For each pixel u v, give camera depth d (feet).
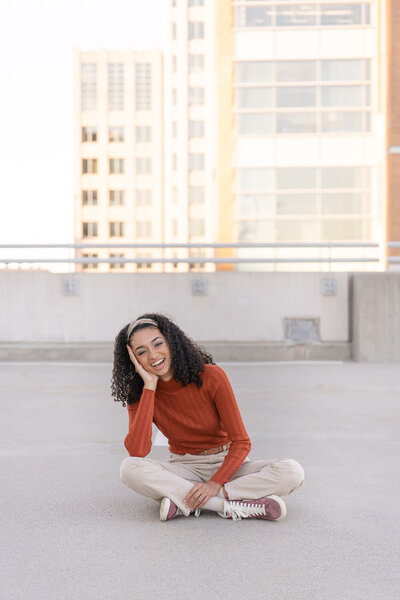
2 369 32.73
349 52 109.19
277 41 109.19
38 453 17.15
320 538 10.94
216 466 12.36
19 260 36.22
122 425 20.49
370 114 107.76
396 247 38.70
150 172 388.78
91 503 13.00
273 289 35.91
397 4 46.42
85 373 31.40
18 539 11.02
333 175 108.88
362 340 35.01
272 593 8.86
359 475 14.85
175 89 379.96
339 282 36.06
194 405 12.00
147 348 11.67
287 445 17.71
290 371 31.86
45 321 35.99
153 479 11.85
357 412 22.13
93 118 391.86
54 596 8.84
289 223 108.99
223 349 35.55
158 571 9.62
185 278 35.83
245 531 11.28
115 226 389.39
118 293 35.94
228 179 109.19
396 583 9.18
